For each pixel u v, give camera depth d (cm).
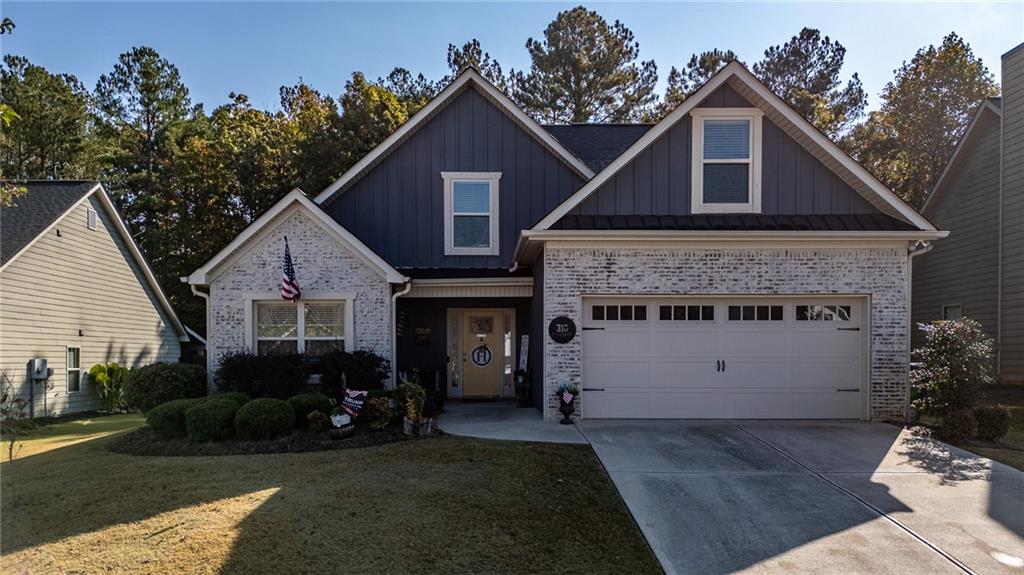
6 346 1513
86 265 1828
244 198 2705
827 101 3531
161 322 2252
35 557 527
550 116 3825
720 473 785
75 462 873
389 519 610
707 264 1130
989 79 2606
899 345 1127
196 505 649
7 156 3328
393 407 1028
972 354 996
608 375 1146
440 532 584
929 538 596
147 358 2150
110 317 1944
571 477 757
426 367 1476
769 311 1149
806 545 580
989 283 1730
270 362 1169
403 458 837
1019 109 1605
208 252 2798
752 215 1162
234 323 1240
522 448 894
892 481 762
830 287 1127
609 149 1623
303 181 2478
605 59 3806
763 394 1144
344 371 1170
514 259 1373
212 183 2689
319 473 767
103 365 1859
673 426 1068
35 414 1602
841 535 603
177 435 976
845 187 1173
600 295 1136
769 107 1156
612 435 991
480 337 1504
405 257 1480
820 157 1171
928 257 2006
